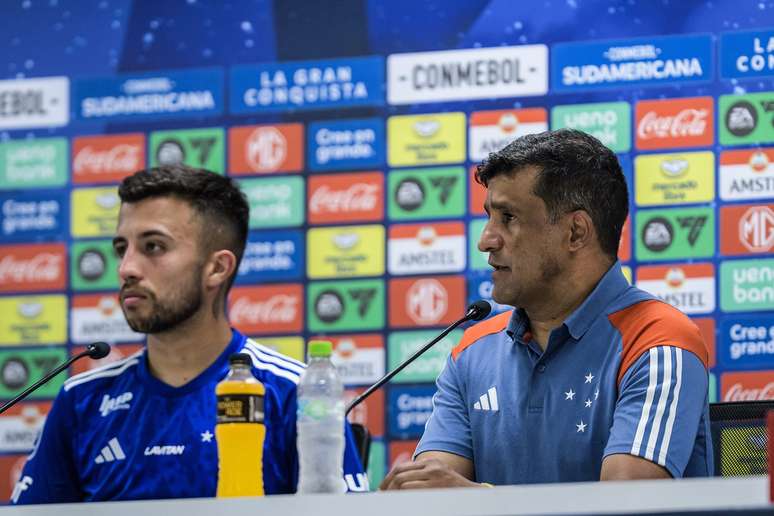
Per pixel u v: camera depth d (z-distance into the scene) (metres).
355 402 3.43
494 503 1.89
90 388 3.50
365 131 5.81
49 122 6.10
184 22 6.04
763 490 1.86
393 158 5.78
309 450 2.78
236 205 3.53
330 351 2.85
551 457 3.31
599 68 5.63
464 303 5.64
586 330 3.37
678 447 3.11
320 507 1.95
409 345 5.66
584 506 1.86
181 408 3.37
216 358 3.45
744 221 5.42
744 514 1.79
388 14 5.85
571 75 5.65
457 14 5.79
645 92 5.57
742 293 5.39
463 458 3.49
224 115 5.96
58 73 6.12
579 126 5.61
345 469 3.22
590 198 3.39
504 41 5.73
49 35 6.14
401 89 5.80
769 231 5.41
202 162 5.95
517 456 3.37
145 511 2.02
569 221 3.39
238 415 2.74
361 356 5.69
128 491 3.32
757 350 5.35
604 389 3.30
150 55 6.06
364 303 5.71
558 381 3.36
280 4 5.96
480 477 3.45
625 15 5.63
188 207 3.43
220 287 3.47
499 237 3.41
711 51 5.54
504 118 5.69
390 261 5.72
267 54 5.95
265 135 5.89
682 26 5.58
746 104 5.49
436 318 5.65
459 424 3.54
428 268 5.69
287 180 5.84
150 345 3.46
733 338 5.37
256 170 5.88
